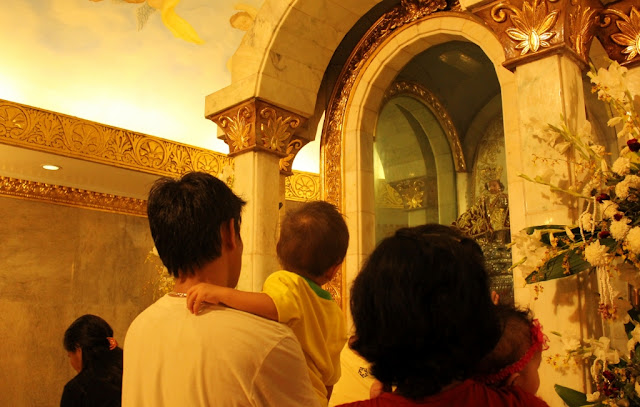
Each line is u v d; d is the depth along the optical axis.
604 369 2.65
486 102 6.61
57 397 8.22
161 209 1.53
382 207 6.24
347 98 5.89
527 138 3.36
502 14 3.55
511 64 3.53
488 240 5.73
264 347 1.31
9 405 7.77
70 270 8.63
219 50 8.30
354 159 5.74
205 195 1.52
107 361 2.99
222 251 1.55
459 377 1.10
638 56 3.59
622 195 2.55
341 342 1.90
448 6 5.26
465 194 6.53
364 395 2.43
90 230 8.93
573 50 3.40
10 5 6.85
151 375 1.42
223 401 1.28
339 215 2.05
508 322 1.30
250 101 5.27
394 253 1.13
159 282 9.33
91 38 7.48
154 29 7.77
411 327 1.07
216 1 7.73
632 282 2.68
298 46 5.42
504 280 5.56
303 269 1.96
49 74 7.44
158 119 8.48
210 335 1.34
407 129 6.53
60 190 8.60
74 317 8.57
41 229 8.42
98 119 7.98
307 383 1.36
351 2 5.24
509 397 1.11
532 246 2.89
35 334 8.16
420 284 1.08
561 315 3.10
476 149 6.62
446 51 6.00
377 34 5.77
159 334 1.44
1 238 8.03
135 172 8.26
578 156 3.17
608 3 3.69
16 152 7.30
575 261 2.79
